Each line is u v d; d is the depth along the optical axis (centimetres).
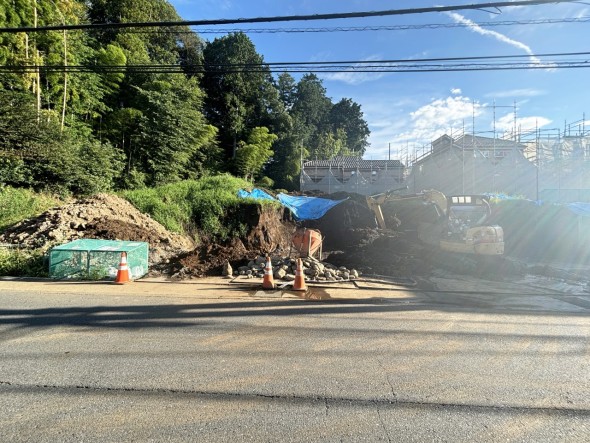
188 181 2086
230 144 4194
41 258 966
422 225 1584
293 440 262
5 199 1394
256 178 4112
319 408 309
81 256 910
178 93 2789
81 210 1323
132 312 602
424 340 491
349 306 679
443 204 1416
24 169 1578
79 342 458
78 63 2178
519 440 269
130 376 363
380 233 1897
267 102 4622
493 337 511
